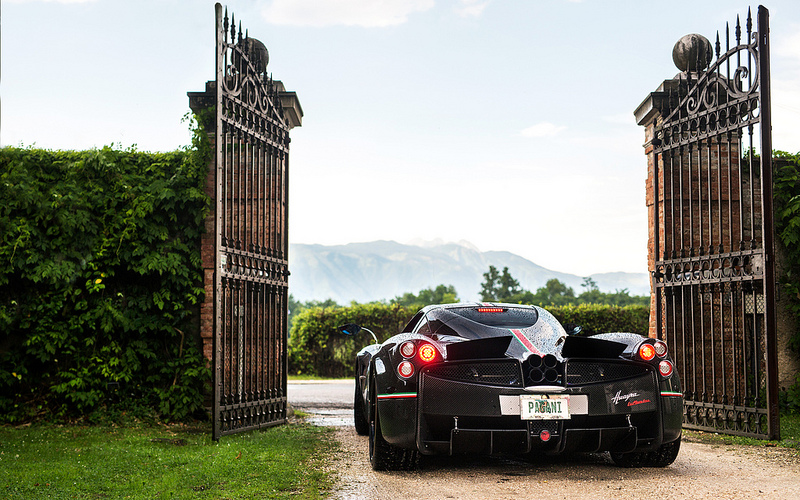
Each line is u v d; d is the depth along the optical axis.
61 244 7.25
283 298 7.58
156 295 7.31
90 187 7.35
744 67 6.57
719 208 6.89
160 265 7.21
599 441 4.26
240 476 4.44
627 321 17.47
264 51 7.96
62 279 7.24
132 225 7.26
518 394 4.18
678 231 7.99
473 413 4.18
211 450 5.46
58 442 5.98
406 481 4.34
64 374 7.09
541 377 4.27
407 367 4.32
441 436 4.32
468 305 5.32
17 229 7.16
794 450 5.65
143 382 7.38
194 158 7.47
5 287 7.28
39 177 7.36
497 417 4.16
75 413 7.16
